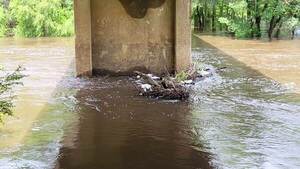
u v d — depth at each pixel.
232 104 12.95
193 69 16.88
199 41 30.50
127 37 17.31
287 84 15.80
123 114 11.86
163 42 17.41
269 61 21.09
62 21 32.88
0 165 8.21
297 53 23.83
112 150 9.03
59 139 9.73
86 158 8.58
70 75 17.42
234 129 10.52
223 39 31.61
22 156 8.69
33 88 15.04
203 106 12.73
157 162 8.40
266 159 8.58
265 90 14.81
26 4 32.16
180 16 17.03
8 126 10.71
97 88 15.12
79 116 11.66
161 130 10.42
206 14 40.19
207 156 8.72
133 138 9.82
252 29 32.28
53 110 12.24
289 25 31.39
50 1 32.38
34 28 32.41
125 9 17.20
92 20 17.19
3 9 33.19
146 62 17.47
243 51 24.88
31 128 10.55
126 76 17.41
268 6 31.09
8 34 33.12
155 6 17.25
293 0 31.20
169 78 14.77
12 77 10.94
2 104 10.12
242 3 32.09
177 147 9.25
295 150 9.09
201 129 10.51
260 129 10.51
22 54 23.16
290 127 10.66
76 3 16.72
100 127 10.64
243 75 17.55
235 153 8.91
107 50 17.38
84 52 17.00
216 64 20.34
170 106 12.74
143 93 14.06
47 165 8.23
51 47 26.22
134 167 8.15
